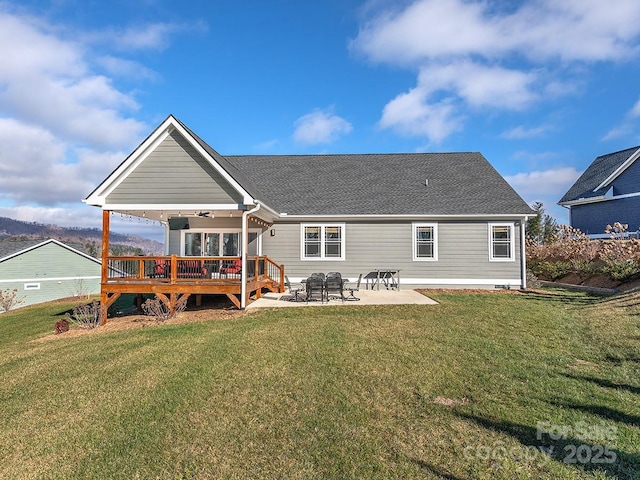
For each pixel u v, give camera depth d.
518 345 7.05
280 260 16.05
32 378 6.21
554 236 22.09
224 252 16.23
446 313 10.27
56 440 4.12
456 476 3.17
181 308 11.65
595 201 24.22
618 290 13.80
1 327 12.71
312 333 8.27
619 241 16.16
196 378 5.76
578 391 4.83
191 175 11.83
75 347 8.18
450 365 5.96
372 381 5.37
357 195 16.80
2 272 25.02
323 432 3.99
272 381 5.51
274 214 14.61
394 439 3.80
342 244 15.94
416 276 15.80
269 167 19.61
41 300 26.30
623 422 3.98
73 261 27.98
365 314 10.38
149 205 11.78
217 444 3.85
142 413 4.66
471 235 15.71
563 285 16.66
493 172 18.09
